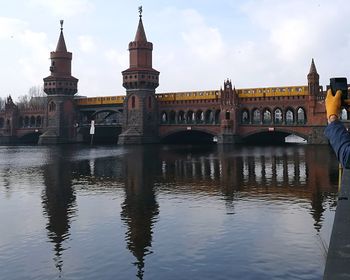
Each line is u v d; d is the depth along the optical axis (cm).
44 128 13088
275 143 10888
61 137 12656
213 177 4084
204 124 10788
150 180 3959
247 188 3369
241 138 10225
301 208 2538
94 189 3481
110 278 1494
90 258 1714
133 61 11600
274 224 2169
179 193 3206
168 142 12025
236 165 5109
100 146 10656
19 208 2741
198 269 1555
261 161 5531
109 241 1948
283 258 1641
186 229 2127
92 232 2114
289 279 1427
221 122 10275
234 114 10100
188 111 11331
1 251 1828
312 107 9069
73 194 3253
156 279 1470
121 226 2222
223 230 2083
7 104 14500
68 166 5434
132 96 11469
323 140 8950
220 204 2736
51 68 12862
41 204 2867
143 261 1661
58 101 12706
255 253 1711
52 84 12725
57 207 2756
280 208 2555
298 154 6581
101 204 2830
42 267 1620
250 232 2030
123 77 11506
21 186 3697
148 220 2344
